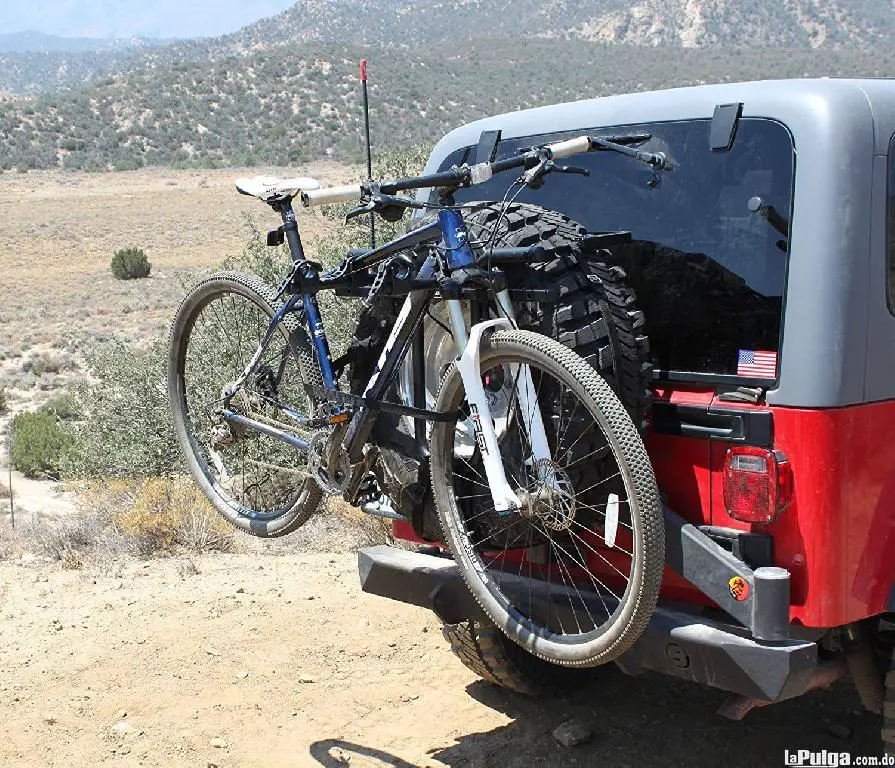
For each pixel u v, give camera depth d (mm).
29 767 4465
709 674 3406
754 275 3580
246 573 7141
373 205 3430
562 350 3254
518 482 3492
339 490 3949
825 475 3357
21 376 36375
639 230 3947
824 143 3410
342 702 5094
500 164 3547
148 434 12781
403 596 4445
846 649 3764
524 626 3602
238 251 72375
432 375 3955
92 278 62812
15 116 179875
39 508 16141
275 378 4211
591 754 4574
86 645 5719
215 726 4840
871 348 3453
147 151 173875
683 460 3662
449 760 4547
